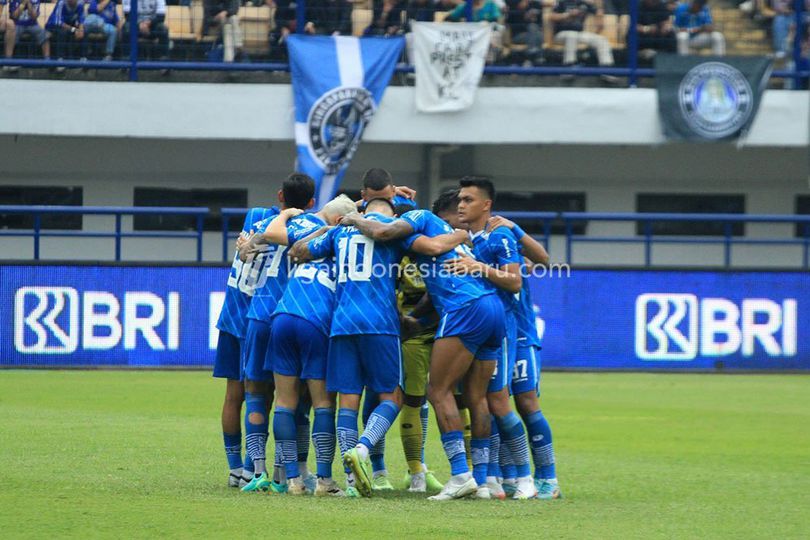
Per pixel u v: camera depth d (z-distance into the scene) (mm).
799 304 58594
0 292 54406
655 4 67125
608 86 67438
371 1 65125
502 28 66125
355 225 23078
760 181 72938
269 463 28000
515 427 23875
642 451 31516
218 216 70000
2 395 42938
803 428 36969
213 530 18500
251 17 64688
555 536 18703
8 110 63375
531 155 71500
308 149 62906
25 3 63406
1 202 68938
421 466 25125
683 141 65500
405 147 70062
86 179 69250
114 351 55094
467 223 23984
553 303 57688
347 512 20562
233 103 63969
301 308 23359
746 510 22094
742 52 67938
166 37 64438
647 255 59375
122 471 25500
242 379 24375
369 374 23109
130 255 69438
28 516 19516
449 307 22938
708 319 58312
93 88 63750
